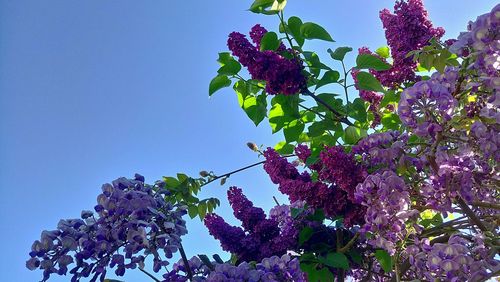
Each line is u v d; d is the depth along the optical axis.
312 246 0.94
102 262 0.81
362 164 0.84
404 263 0.89
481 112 0.77
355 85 0.95
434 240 0.92
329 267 0.94
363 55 0.94
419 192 0.84
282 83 0.91
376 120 1.08
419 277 0.89
